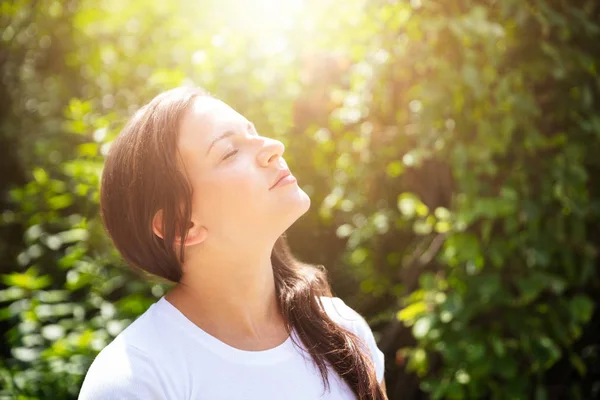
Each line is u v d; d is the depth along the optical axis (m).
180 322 1.03
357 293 3.27
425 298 2.39
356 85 2.68
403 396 2.69
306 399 1.04
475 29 2.12
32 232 3.30
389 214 2.79
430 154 2.37
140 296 2.76
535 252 2.27
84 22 3.87
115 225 1.08
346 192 2.86
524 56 2.30
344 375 1.11
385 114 2.65
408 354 2.52
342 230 2.90
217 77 2.82
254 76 2.88
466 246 2.28
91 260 2.94
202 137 1.03
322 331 1.12
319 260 3.21
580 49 2.36
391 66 2.48
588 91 2.31
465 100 2.30
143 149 1.03
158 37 3.87
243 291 1.07
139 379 0.95
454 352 2.26
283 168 1.07
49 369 2.50
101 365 0.98
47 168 3.67
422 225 2.52
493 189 2.40
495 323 2.34
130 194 1.04
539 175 2.34
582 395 2.61
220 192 1.03
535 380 2.44
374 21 2.49
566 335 2.33
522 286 2.25
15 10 4.05
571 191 2.28
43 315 2.71
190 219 1.04
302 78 2.88
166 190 1.02
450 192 2.55
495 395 2.31
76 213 3.43
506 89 2.21
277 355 1.05
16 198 3.50
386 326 3.07
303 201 1.06
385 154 2.68
